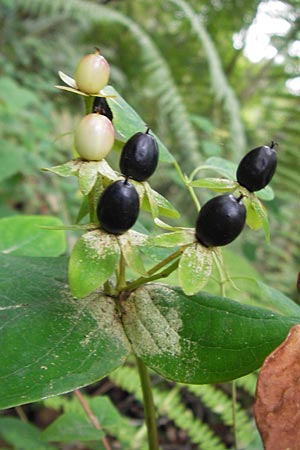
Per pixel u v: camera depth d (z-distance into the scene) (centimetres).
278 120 72
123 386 39
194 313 17
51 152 59
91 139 16
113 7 85
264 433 14
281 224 59
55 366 16
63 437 25
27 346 16
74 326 17
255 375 39
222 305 17
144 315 17
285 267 56
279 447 14
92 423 26
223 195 16
